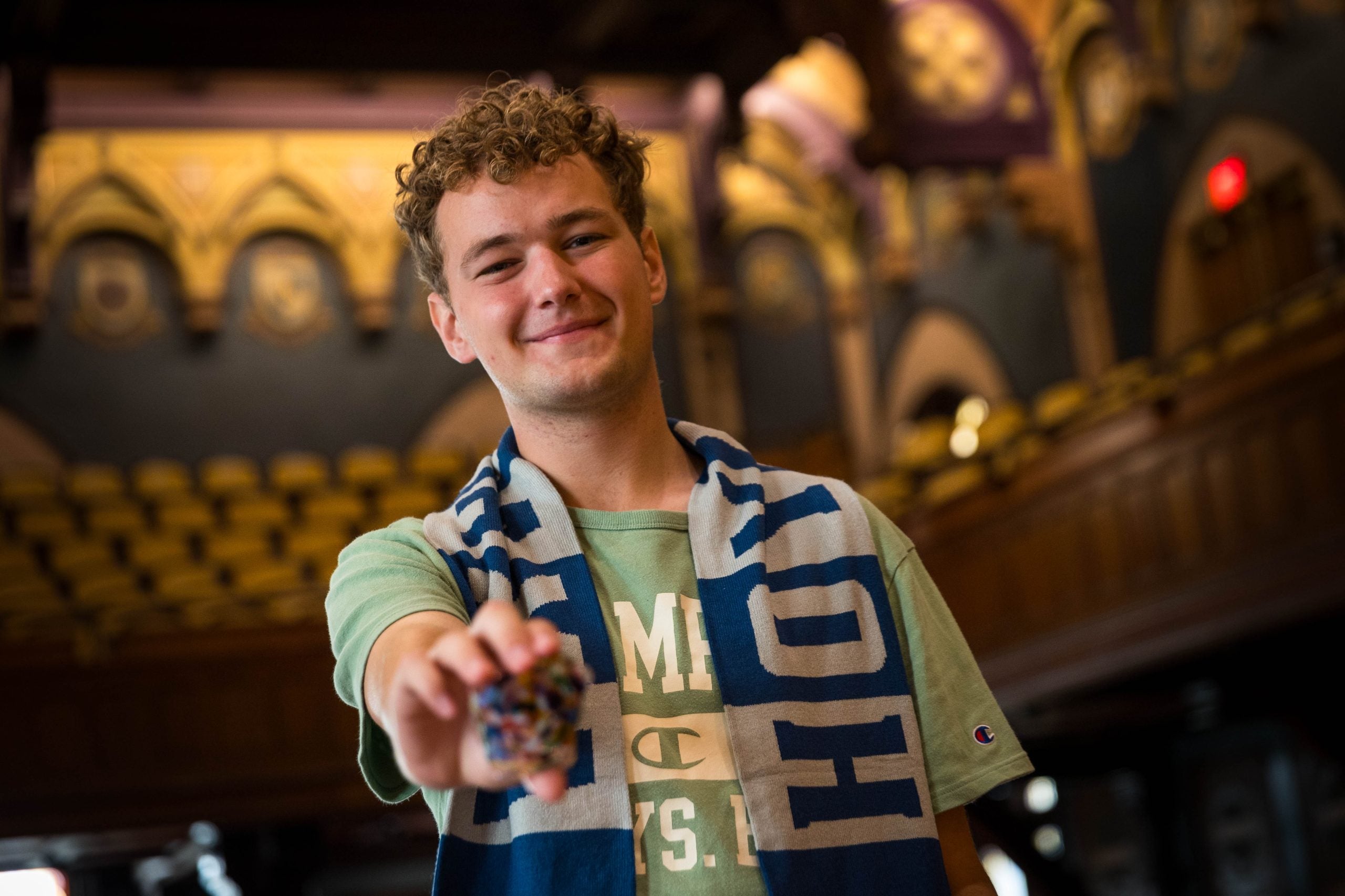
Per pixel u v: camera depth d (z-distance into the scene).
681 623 1.15
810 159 12.56
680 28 10.20
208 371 11.45
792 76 12.40
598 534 1.19
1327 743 7.11
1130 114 10.11
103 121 11.38
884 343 12.59
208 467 11.27
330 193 11.80
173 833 7.54
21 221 10.71
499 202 1.19
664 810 1.07
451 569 1.11
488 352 1.21
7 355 11.04
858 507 1.26
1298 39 8.66
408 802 7.08
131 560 8.55
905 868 1.10
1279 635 6.39
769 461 11.27
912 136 10.32
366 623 1.00
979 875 1.20
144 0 9.52
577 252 1.20
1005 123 10.59
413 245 1.28
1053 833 10.45
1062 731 8.86
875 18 10.07
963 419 11.68
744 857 1.07
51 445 11.00
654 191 12.38
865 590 1.21
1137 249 10.14
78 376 11.17
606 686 1.09
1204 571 6.26
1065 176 10.74
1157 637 6.46
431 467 10.59
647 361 1.23
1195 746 9.30
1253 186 9.09
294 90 11.76
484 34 10.09
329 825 8.01
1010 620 7.46
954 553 7.89
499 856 1.06
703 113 12.27
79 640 6.73
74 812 6.55
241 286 11.63
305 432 11.52
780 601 1.18
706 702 1.13
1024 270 11.09
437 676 0.79
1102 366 10.45
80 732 6.64
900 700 1.16
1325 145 8.49
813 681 1.15
